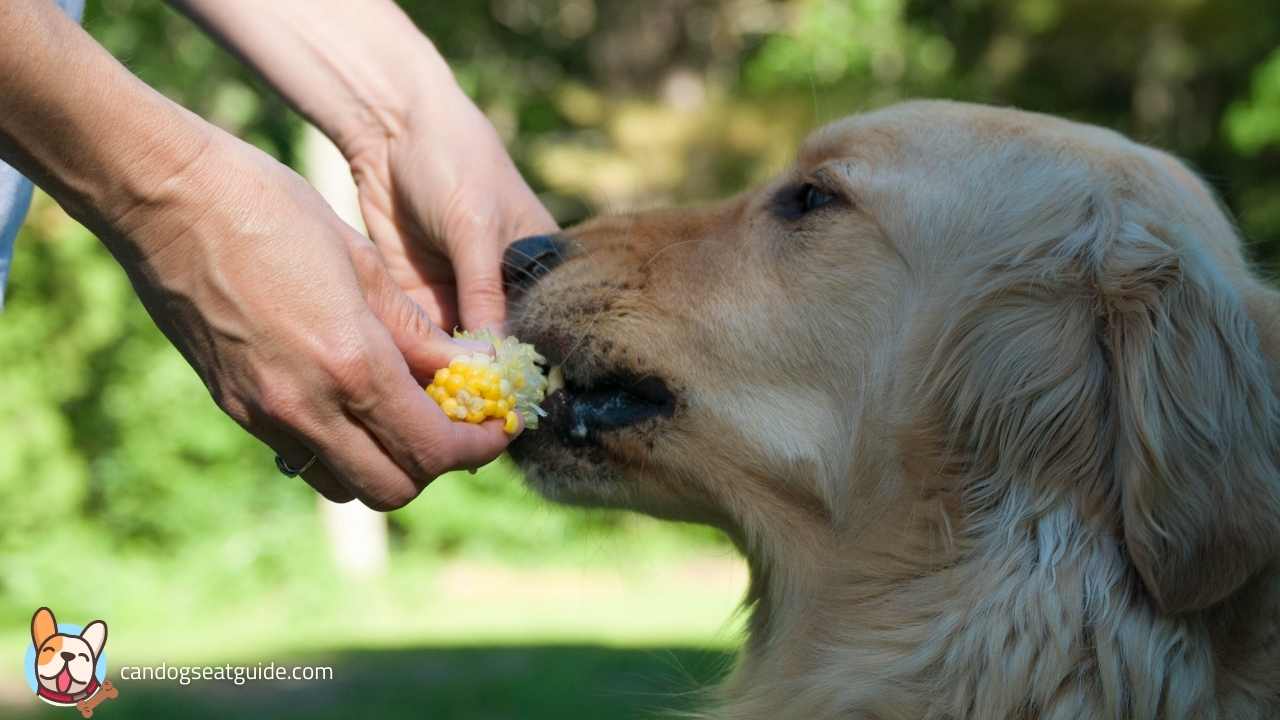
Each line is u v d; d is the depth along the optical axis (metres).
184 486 3.02
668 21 5.01
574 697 1.80
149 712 1.76
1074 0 3.95
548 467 0.90
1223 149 4.10
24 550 2.81
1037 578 0.79
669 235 0.91
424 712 1.73
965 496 0.83
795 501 0.88
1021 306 0.82
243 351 0.69
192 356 0.70
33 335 2.80
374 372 0.69
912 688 0.82
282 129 3.45
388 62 0.93
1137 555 0.76
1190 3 3.91
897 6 3.91
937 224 0.85
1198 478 0.76
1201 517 0.76
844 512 0.86
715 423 0.88
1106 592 0.78
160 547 3.03
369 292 0.74
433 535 3.43
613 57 5.01
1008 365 0.82
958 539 0.83
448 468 0.73
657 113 4.00
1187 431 0.76
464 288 0.90
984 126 0.88
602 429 0.89
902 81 3.88
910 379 0.85
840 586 0.86
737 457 0.88
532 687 1.88
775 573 0.89
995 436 0.82
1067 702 0.78
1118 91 4.34
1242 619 0.79
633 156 3.84
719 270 0.89
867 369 0.86
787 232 0.89
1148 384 0.77
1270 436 0.78
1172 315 0.78
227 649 2.30
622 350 0.89
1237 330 0.78
